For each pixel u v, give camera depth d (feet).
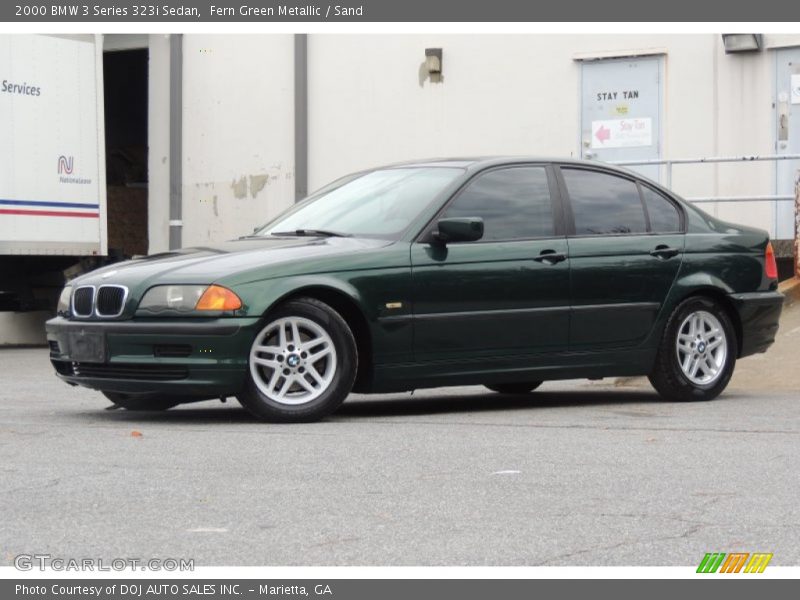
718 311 34.37
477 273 30.35
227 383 27.61
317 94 73.97
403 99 71.72
